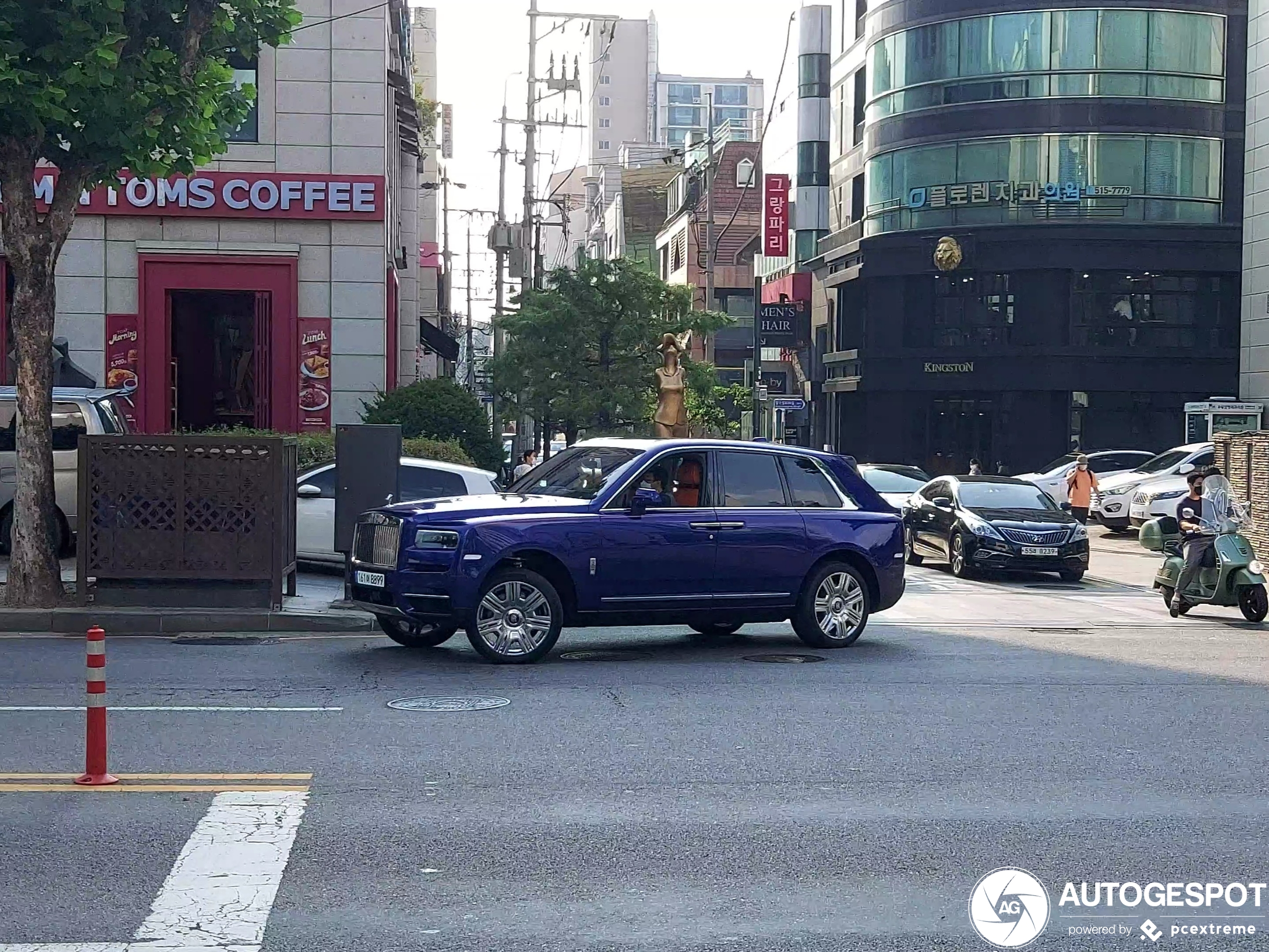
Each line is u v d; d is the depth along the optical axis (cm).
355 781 754
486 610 1158
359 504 1471
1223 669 1205
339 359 2706
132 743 834
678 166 8488
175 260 2656
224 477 1402
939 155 4603
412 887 584
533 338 3528
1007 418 4547
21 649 1229
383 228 2705
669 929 539
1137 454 3569
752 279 7125
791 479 1299
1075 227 4356
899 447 4778
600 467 1260
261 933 527
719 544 1234
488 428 2853
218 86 1494
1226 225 4381
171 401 2727
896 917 557
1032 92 4447
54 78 1329
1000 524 2191
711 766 803
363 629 1391
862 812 710
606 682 1091
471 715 941
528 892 580
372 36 2688
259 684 1052
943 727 928
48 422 1423
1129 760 833
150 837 645
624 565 1195
